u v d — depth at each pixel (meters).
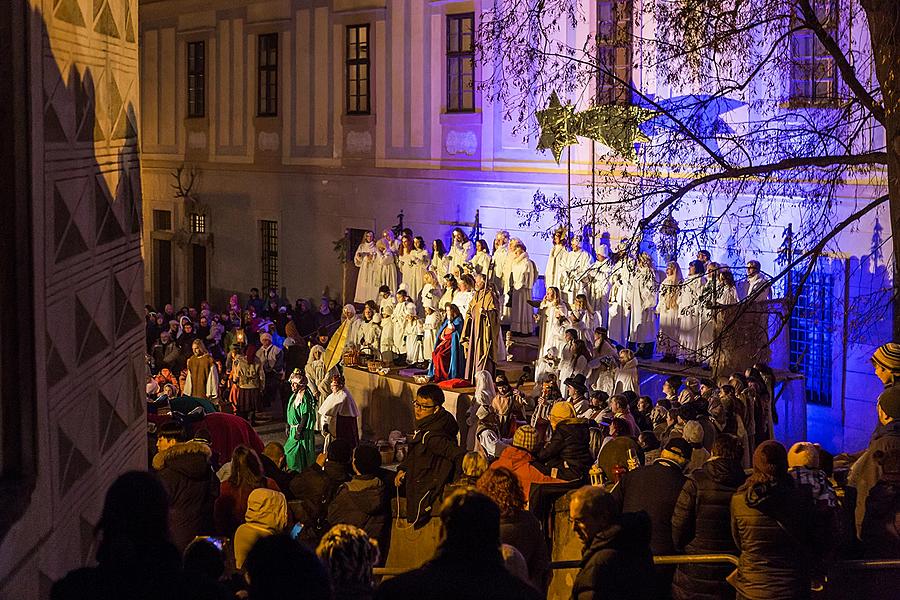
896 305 13.69
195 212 43.53
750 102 23.55
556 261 26.28
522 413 21.11
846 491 8.78
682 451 8.35
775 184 22.23
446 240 33.72
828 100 20.09
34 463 6.32
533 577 7.27
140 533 4.58
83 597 4.41
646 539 6.23
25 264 6.27
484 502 4.70
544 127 21.58
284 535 4.43
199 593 4.50
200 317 34.22
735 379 18.38
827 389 23.62
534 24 19.89
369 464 9.18
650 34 26.02
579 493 6.30
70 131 7.29
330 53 37.47
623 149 18.84
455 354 24.91
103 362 8.16
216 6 41.94
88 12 7.88
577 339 22.23
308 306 35.75
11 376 6.26
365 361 28.02
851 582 7.77
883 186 20.67
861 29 21.61
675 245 17.67
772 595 7.03
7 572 5.60
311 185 38.59
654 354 24.62
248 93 40.88
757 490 7.04
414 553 9.16
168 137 44.75
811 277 23.52
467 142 32.69
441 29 33.50
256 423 28.75
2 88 6.13
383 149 35.72
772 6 16.89
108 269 8.41
